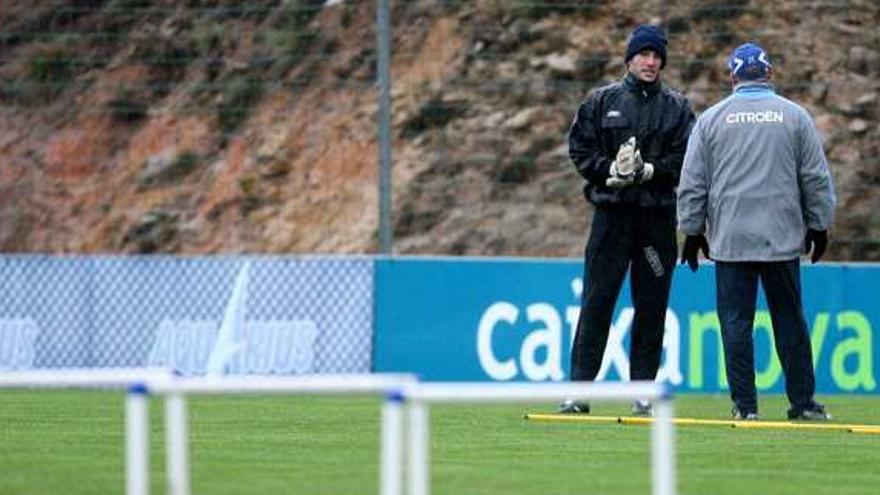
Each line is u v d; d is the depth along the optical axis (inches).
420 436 722.8
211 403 1787.6
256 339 2132.1
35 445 1299.2
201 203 3065.9
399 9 3134.8
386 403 708.0
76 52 3201.3
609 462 1166.3
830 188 1537.9
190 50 3179.1
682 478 1078.4
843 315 2052.2
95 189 3122.5
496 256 2847.0
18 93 3196.4
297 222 2987.2
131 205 3090.6
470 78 3043.8
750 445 1314.0
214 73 3174.2
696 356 2038.6
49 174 3144.7
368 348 2107.5
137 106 3171.8
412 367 2098.9
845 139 2883.9
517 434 1393.9
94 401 1838.1
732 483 1053.2
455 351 2090.3
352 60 3117.6
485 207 2913.4
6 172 3149.6
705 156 1542.8
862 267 2054.6
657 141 1578.5
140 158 3137.3
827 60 2960.1
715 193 1539.1
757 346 2031.3
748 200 1524.4
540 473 1090.1
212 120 3147.1
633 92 1577.3
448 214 2910.9
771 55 2945.4
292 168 3056.1
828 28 2997.0
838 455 1242.0
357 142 3038.9
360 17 3154.5
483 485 1021.8
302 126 3095.5
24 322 2186.3
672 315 2038.6
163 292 2155.5
